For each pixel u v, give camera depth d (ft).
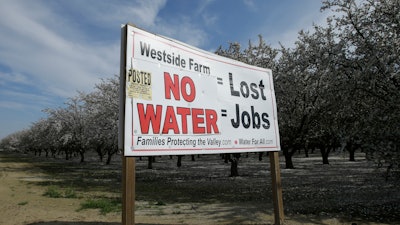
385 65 27.02
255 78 21.79
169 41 15.94
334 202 32.53
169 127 15.12
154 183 59.62
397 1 28.02
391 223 23.75
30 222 26.76
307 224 23.70
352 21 30.96
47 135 176.04
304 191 41.86
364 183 47.39
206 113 17.54
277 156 22.20
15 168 110.93
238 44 69.26
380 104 28.81
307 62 38.86
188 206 34.50
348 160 116.16
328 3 32.60
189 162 138.21
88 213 30.86
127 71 13.44
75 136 127.75
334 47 31.94
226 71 19.65
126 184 13.02
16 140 399.03
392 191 38.06
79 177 75.72
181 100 16.11
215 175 71.87
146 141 13.85
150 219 27.71
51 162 153.99
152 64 14.78
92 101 102.42
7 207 34.58
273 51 64.49
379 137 26.22
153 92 14.60
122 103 13.39
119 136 13.33
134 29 14.08
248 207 32.07
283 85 56.59
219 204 35.14
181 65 16.51
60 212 31.48
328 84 33.06
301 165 95.40
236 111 19.71
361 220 24.73
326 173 67.36
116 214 30.25
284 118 57.98
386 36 28.48
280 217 21.29
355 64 30.27
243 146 19.66
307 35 52.31
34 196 44.24
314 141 83.10
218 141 17.99
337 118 35.22
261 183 53.62
